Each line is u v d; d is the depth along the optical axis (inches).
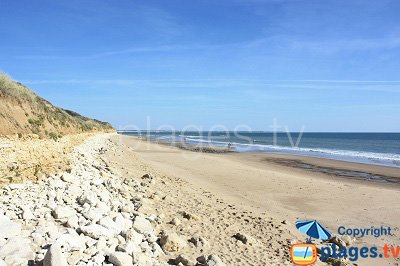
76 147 949.8
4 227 247.8
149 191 534.0
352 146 2741.1
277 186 749.9
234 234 374.0
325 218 515.5
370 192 721.0
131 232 293.3
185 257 270.2
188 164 1075.3
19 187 368.2
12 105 810.8
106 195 411.8
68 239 243.4
